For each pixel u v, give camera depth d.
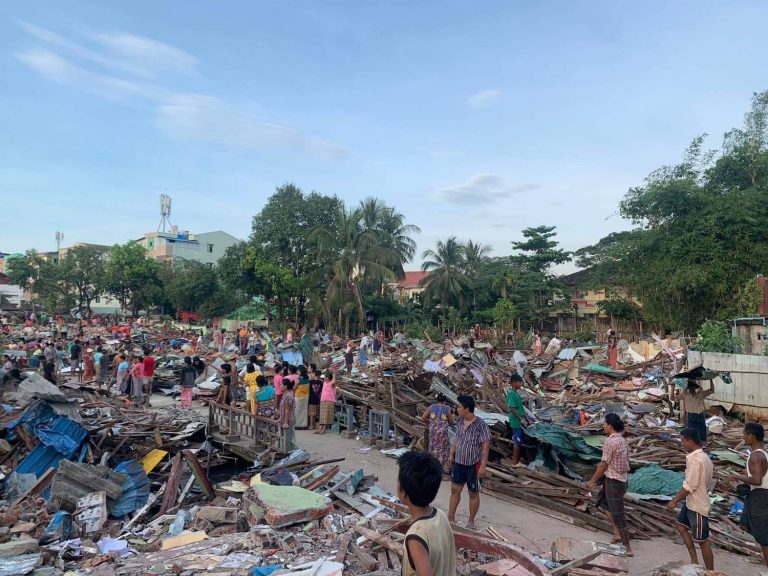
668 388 17.14
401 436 12.69
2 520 8.09
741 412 15.09
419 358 25.72
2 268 82.81
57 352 25.25
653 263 35.31
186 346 33.03
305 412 14.93
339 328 48.22
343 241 46.72
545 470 9.73
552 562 6.39
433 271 56.97
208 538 7.18
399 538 6.68
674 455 10.72
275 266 48.22
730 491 9.18
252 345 30.39
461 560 6.29
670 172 37.12
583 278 55.97
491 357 26.55
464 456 7.35
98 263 66.44
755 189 33.44
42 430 10.61
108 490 9.05
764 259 30.69
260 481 9.23
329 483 9.12
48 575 6.20
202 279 58.72
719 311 32.00
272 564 6.05
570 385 20.33
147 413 13.69
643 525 7.69
